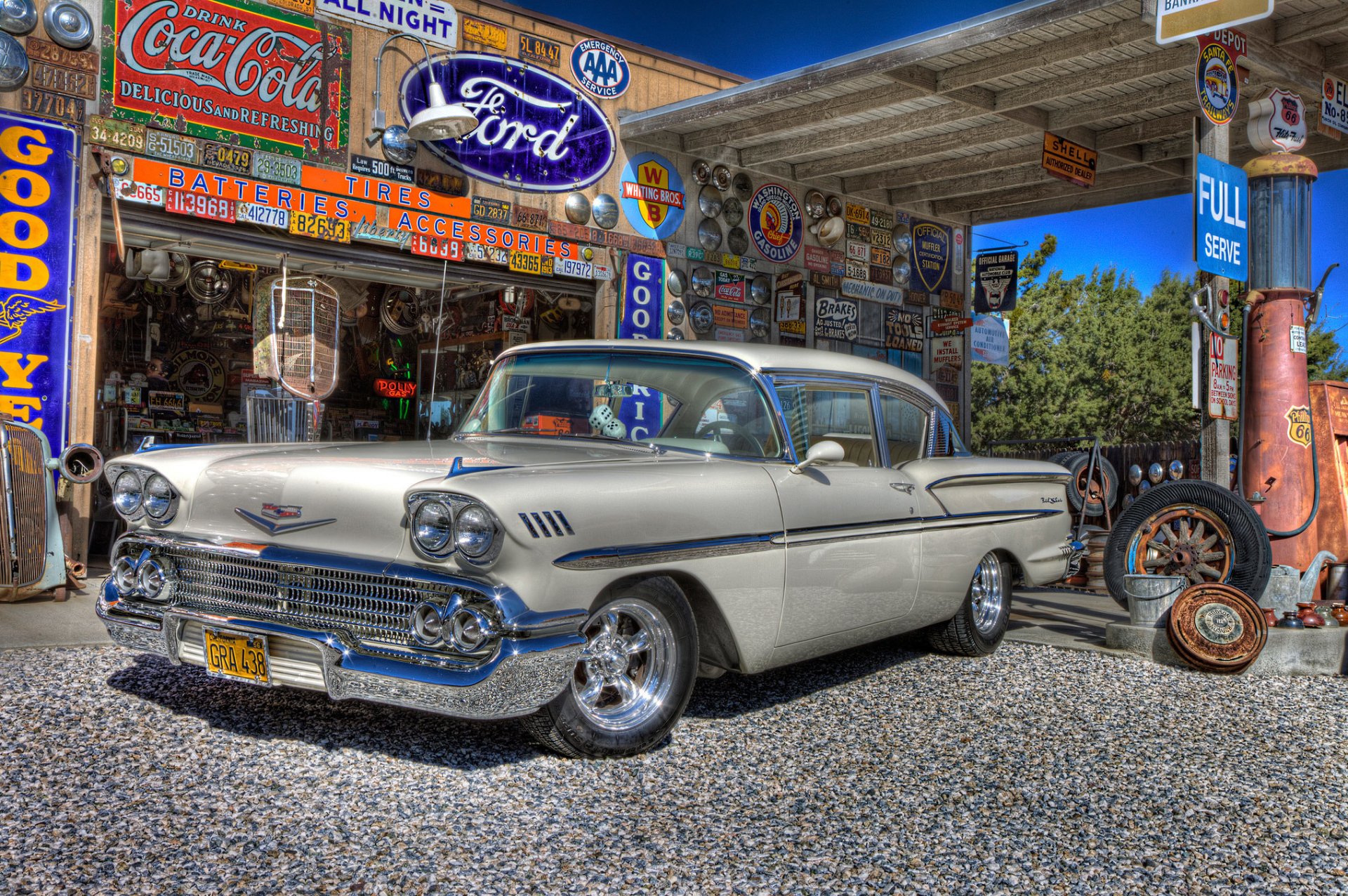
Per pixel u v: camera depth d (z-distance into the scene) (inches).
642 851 101.0
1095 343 1471.5
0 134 248.1
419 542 113.9
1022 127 358.0
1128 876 99.7
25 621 200.1
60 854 94.0
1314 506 221.5
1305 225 227.8
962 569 188.2
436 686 111.3
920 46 293.0
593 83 365.4
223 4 283.0
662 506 129.9
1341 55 271.4
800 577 149.8
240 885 89.6
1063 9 264.4
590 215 365.1
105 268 347.6
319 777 117.6
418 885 91.0
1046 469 213.8
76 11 257.8
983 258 478.3
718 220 406.0
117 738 128.5
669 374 158.9
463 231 333.4
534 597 114.8
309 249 306.5
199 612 129.1
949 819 113.1
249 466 130.6
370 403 415.2
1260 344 227.0
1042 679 186.2
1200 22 227.9
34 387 252.4
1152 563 223.9
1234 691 180.5
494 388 171.5
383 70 314.8
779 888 94.1
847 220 454.0
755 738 142.4
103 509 321.4
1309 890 97.7
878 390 180.2
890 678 183.9
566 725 124.2
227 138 284.7
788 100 338.3
